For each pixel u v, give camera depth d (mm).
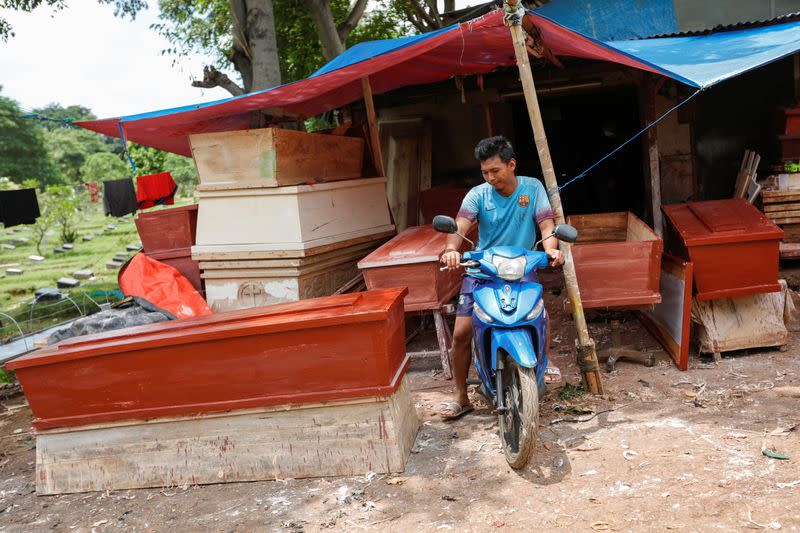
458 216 4441
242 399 4043
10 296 14734
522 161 13094
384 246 6191
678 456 3785
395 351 4199
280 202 6402
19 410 6430
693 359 5559
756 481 3410
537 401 3594
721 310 5531
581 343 4895
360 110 11375
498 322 3770
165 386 4102
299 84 6270
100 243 23859
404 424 4234
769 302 5523
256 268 6582
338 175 7641
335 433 4000
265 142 6309
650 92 9102
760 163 9102
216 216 6617
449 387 5512
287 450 4043
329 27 14211
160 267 7137
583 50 5965
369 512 3570
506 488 3662
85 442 4242
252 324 3975
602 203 13430
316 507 3686
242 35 12180
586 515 3291
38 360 4141
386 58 5875
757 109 9195
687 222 5602
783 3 9273
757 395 4629
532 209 4363
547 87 9836
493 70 9305
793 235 7762
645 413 4492
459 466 3977
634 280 5070
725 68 5703
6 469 4902
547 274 8906
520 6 4625
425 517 3457
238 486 4055
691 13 9500
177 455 4145
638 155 12945
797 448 3730
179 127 7461
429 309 5641
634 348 5859
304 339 3941
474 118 10820
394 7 18719
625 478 3609
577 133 13609
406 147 10883
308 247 6422
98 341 4234
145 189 8258
